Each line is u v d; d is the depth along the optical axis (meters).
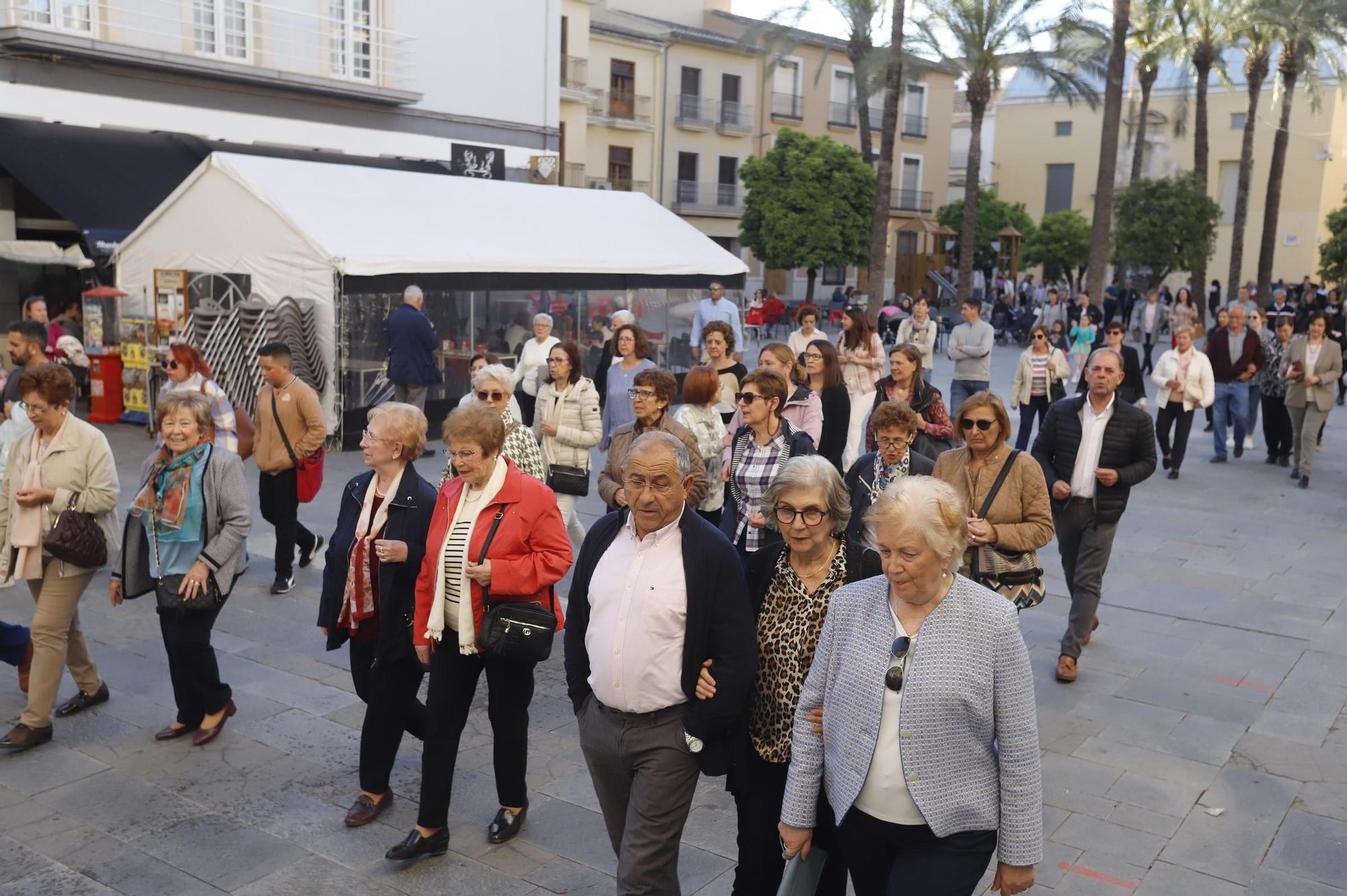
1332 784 5.05
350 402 13.72
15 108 16.84
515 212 16.86
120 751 5.25
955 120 58.78
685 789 3.38
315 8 20.84
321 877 4.17
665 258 17.92
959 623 2.78
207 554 5.09
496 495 4.09
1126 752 5.37
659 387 5.59
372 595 4.49
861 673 2.85
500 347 15.82
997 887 2.88
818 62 47.22
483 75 24.08
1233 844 4.50
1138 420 6.21
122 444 13.22
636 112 41.44
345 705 5.85
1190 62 40.72
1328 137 50.59
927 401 7.03
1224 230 53.41
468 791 4.90
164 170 17.95
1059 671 6.32
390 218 14.77
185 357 7.34
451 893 4.07
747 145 45.69
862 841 2.92
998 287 36.56
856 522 4.30
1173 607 7.74
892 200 50.16
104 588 7.85
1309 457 11.95
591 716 3.52
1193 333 12.22
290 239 13.49
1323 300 30.80
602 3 41.41
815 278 44.72
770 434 5.27
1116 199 36.78
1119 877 4.23
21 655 5.55
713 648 3.29
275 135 20.33
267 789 4.89
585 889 4.11
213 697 5.34
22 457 5.21
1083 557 6.38
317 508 10.30
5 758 5.14
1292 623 7.41
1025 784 2.79
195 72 18.89
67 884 4.10
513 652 4.02
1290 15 32.50
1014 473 5.11
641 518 3.34
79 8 17.55
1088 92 40.12
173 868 4.23
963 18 34.22
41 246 16.33
